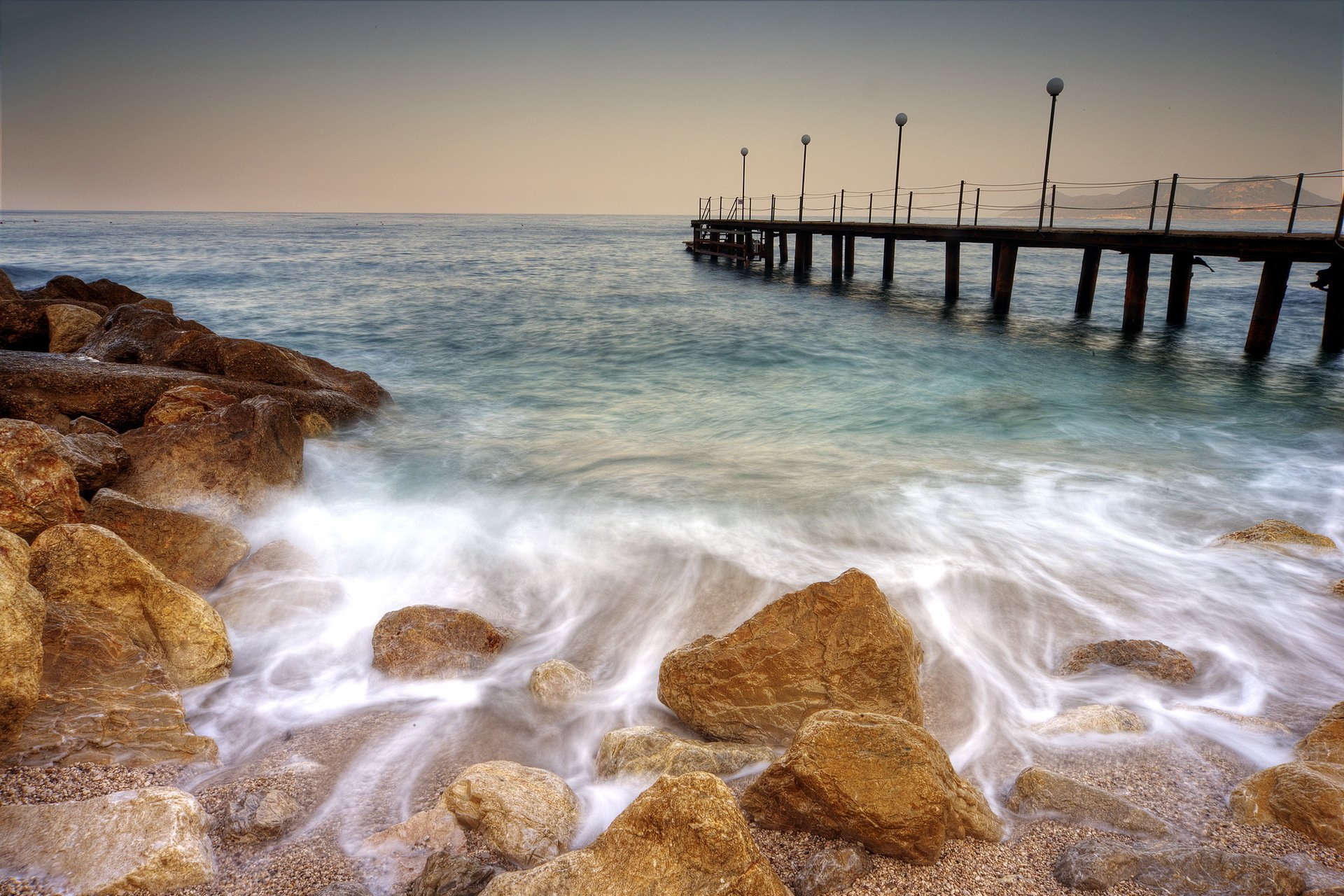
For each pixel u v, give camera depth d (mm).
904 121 30375
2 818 3354
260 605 5938
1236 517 8133
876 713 4086
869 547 7367
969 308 27875
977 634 5863
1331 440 11219
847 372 16500
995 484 9156
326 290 32844
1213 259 55688
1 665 3775
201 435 7609
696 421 12586
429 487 9289
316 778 4180
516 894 2904
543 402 13969
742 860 2916
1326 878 3098
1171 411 13023
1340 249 15086
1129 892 3078
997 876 3260
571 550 7465
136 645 4957
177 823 3340
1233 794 3752
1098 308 27938
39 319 13805
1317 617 5973
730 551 7301
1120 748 4363
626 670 5512
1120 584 6605
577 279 40281
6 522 5773
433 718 4859
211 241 86375
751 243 46656
